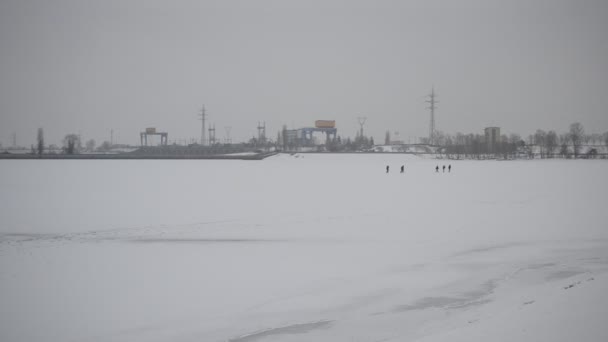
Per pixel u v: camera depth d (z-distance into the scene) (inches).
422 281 799.7
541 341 467.2
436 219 1382.9
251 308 690.8
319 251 1006.4
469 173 3368.6
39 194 2012.8
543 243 1056.8
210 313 674.8
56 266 901.8
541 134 7652.6
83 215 1462.8
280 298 728.3
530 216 1409.9
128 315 669.9
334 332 609.6
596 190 2090.3
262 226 1284.4
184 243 1084.5
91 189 2223.2
